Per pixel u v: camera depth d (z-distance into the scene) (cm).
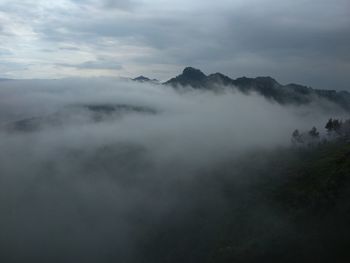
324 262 14562
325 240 15312
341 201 16725
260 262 16312
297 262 15212
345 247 14612
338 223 15700
